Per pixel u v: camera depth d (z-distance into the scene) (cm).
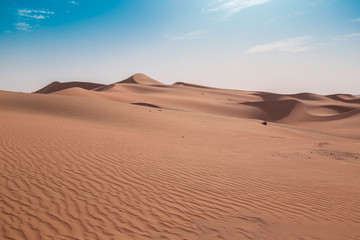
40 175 581
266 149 1120
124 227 404
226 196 543
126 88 9350
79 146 862
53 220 410
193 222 428
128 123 1784
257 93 13125
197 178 648
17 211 427
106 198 498
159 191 550
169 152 912
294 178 682
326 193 580
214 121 2570
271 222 436
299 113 6381
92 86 13050
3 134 924
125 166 698
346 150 1138
